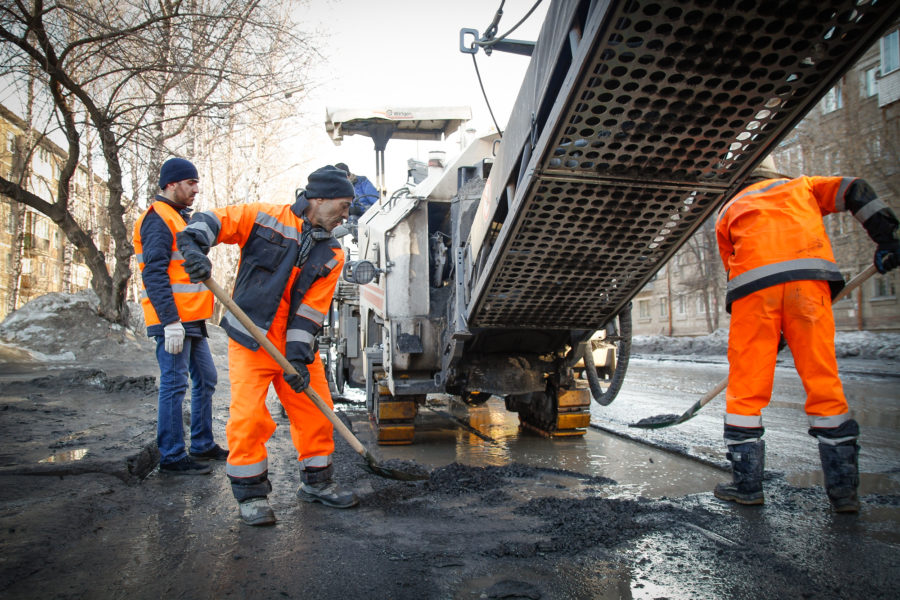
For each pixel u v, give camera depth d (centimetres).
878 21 231
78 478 309
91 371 738
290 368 274
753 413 304
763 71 249
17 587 196
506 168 342
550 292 399
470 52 375
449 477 367
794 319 290
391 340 496
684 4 220
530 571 224
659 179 308
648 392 916
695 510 297
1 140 2559
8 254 3597
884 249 275
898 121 1861
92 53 935
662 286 4009
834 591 204
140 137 1080
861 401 750
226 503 305
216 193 1994
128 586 204
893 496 316
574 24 253
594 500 315
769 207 297
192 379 401
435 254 535
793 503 306
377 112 720
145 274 340
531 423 580
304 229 291
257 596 200
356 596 202
